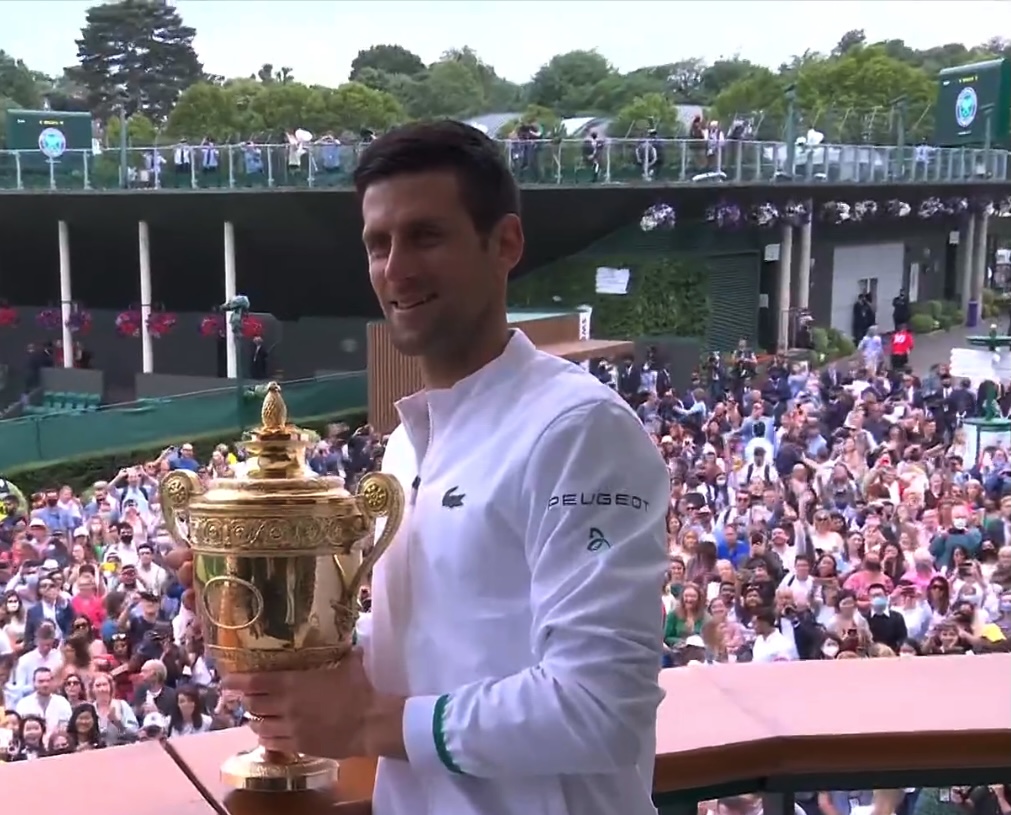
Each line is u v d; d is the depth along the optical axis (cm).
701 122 3145
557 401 151
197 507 160
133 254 3262
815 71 5009
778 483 1318
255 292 3253
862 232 3378
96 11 5569
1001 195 3631
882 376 2031
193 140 3703
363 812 170
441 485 157
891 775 203
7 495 1495
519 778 152
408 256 157
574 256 3111
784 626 909
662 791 193
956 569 998
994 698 214
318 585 159
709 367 2327
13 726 772
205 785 177
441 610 154
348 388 2220
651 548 145
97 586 970
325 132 3072
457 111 2983
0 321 3497
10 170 3105
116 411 2042
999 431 1577
